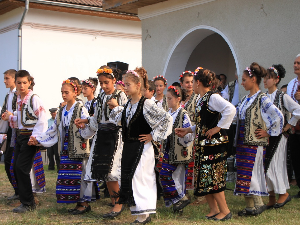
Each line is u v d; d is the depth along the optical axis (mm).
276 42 7223
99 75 4871
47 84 12727
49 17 12672
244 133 4816
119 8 10062
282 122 4715
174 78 9586
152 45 9859
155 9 9625
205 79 4582
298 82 6082
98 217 4828
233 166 7211
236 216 4777
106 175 4641
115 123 4590
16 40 12391
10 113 5422
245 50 7754
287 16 7035
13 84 6055
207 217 4590
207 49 11359
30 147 5184
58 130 5152
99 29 13602
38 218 4793
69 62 13094
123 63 14031
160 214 4863
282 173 5258
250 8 7633
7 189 6742
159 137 4230
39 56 12570
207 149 4488
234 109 4340
